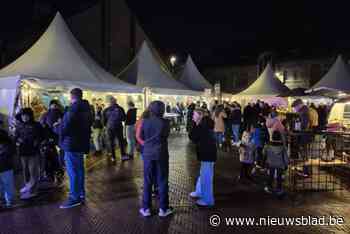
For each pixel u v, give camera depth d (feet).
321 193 20.35
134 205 17.90
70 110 17.08
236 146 41.45
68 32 40.29
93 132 35.19
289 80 103.86
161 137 16.01
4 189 17.71
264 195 19.86
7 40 71.15
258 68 110.93
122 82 40.75
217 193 20.31
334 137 27.53
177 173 25.99
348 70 56.65
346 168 27.71
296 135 24.08
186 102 64.69
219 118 39.04
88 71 36.52
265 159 21.63
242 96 66.59
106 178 23.91
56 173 23.00
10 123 27.61
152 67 51.37
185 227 14.90
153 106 16.02
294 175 23.48
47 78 31.58
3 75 30.68
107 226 15.02
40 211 16.98
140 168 27.45
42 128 19.93
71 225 15.12
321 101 64.90
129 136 32.19
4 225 15.12
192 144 44.86
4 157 17.40
